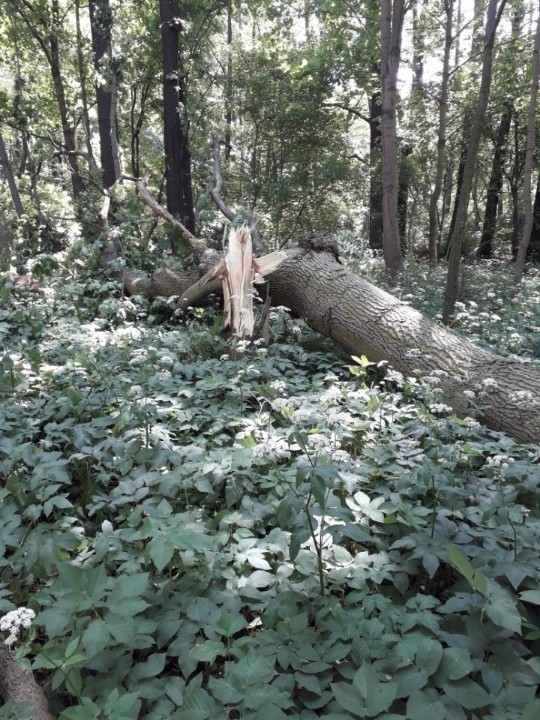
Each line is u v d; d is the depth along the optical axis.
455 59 16.94
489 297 8.24
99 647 1.77
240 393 4.33
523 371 4.20
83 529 2.67
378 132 17.66
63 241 10.23
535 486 2.82
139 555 2.39
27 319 6.61
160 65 15.19
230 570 2.34
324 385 4.90
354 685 1.72
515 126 18.45
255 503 2.84
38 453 3.11
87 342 5.66
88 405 4.09
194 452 3.24
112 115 11.98
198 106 13.37
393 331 5.15
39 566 2.40
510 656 1.90
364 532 2.26
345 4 14.55
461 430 3.58
